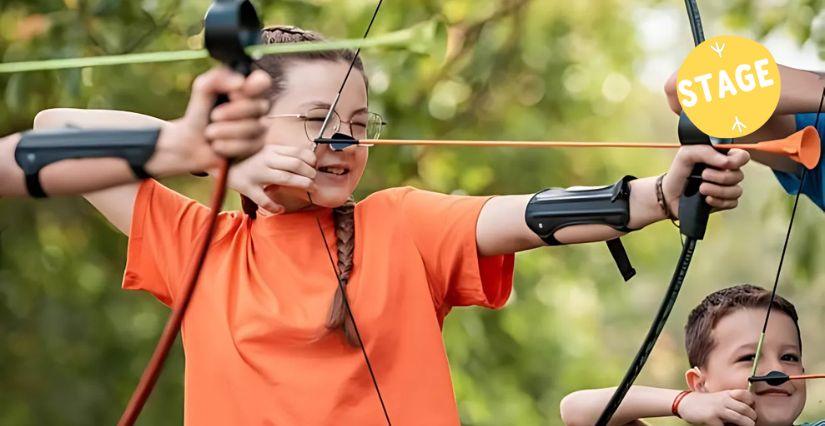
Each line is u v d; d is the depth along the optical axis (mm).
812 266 11164
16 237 13688
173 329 3863
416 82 12156
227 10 3521
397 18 12188
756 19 11523
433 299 5160
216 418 5043
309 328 4969
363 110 5207
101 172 3846
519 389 14406
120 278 14055
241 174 4684
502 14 13133
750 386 5406
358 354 4973
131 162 3793
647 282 26734
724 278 27750
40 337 13906
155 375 3889
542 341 14695
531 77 14289
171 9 11070
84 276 14125
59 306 13836
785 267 20484
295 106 5062
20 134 3941
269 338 5012
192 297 5227
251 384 4984
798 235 11172
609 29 15016
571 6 14797
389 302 5035
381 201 5297
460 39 13133
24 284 13828
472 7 13078
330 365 4953
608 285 15750
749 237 27156
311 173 4676
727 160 4375
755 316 5688
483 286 5152
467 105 13375
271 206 4723
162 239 5344
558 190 4941
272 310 5035
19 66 4086
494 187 13695
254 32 3621
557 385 15016
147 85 11906
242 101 3510
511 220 4941
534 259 14578
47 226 13859
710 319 5777
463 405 13328
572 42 14797
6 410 13766
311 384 4918
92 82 11031
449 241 5086
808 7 10891
